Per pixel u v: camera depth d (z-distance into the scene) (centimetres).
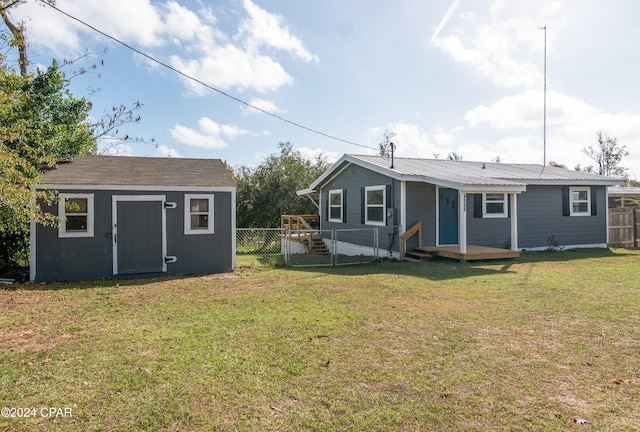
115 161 1161
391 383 339
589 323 509
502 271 958
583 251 1405
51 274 920
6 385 340
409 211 1228
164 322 537
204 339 459
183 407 301
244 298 689
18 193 692
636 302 617
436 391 324
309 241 1593
